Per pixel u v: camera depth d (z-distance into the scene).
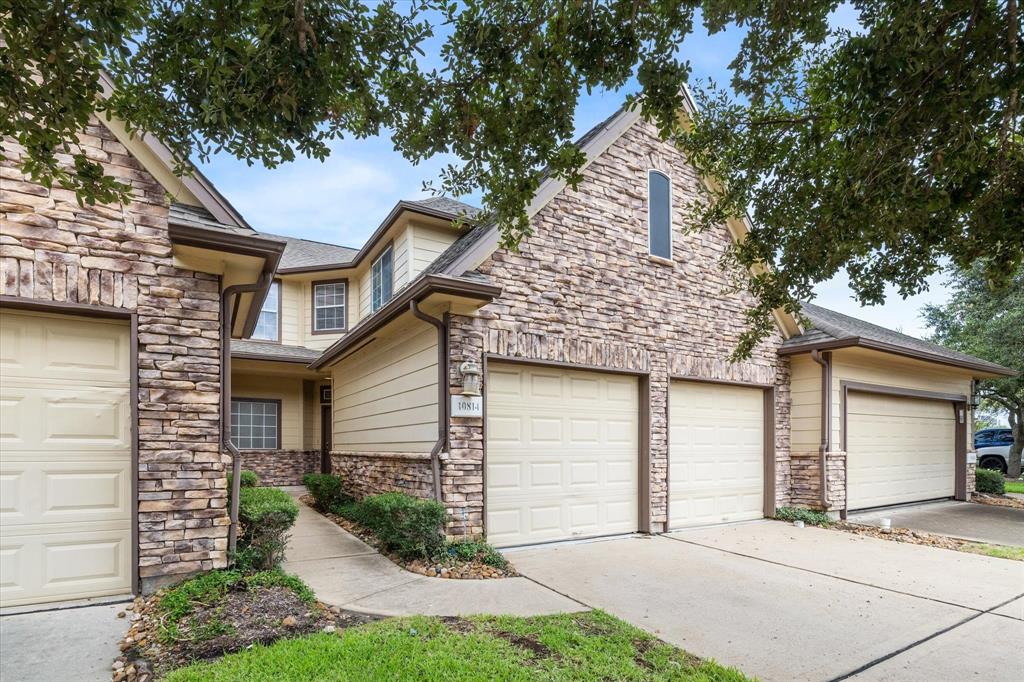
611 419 8.30
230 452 5.30
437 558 6.20
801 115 4.31
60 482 4.72
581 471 7.91
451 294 6.50
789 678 3.71
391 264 11.70
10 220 4.53
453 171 4.05
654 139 9.12
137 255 4.96
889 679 3.73
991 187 3.27
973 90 2.80
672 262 9.05
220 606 4.41
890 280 4.32
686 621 4.70
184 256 5.06
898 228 3.73
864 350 10.19
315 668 3.42
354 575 5.82
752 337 5.33
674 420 8.98
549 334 7.64
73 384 4.83
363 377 10.36
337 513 9.62
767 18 3.46
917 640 4.38
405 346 8.20
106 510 4.85
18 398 4.65
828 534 8.66
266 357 12.53
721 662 3.92
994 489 13.98
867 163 3.38
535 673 3.46
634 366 8.43
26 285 4.55
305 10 2.67
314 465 14.28
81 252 4.76
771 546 7.68
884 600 5.34
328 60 2.81
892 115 3.01
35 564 4.59
